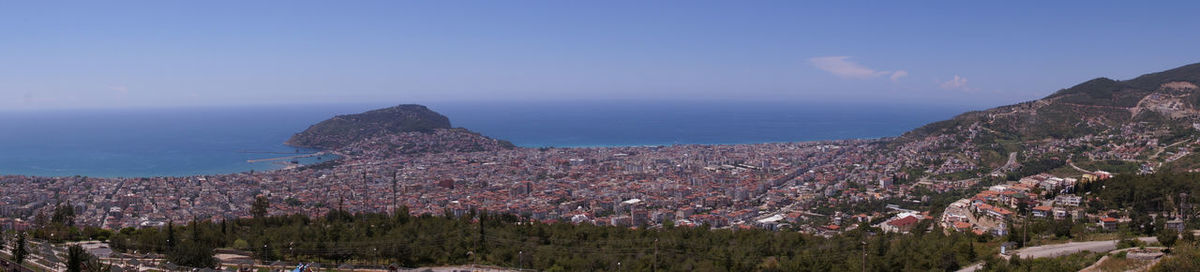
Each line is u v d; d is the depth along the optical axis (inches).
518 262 4399.6
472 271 4274.1
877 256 4060.0
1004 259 3882.9
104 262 4215.1
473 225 5196.9
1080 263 3774.6
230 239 4837.6
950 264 3988.7
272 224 5541.3
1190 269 3056.1
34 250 4414.4
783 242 4530.0
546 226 5265.8
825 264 3964.1
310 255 4549.7
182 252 4207.7
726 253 4239.7
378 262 4473.4
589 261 4153.5
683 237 4724.4
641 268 4028.1
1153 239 4505.4
